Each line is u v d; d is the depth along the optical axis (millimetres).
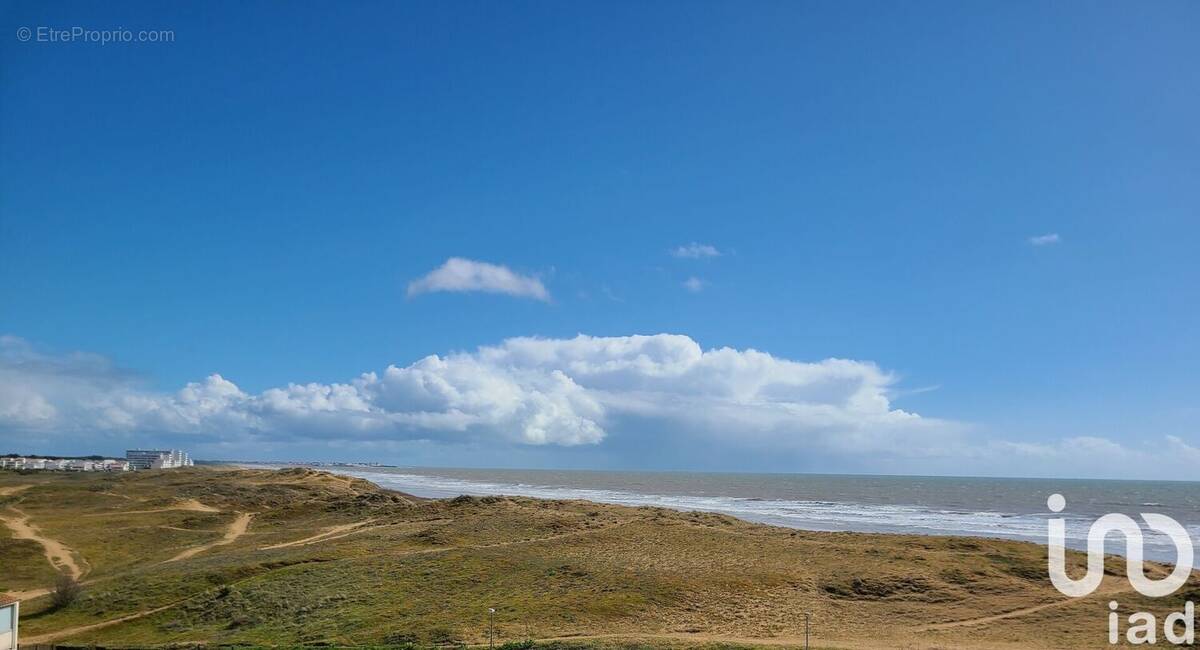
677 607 59219
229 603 66062
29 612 68688
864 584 65375
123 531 110125
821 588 64812
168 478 185750
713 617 57125
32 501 138625
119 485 164000
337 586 68438
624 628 54500
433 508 119438
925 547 80500
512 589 64875
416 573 70812
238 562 79438
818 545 81688
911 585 65375
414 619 58125
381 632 55438
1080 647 49812
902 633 53219
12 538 101375
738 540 84312
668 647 47375
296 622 60719
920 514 177000
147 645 57469
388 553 82875
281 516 127188
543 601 60688
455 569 71375
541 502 123250
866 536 89188
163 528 113438
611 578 66188
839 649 47281
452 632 53875
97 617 66312
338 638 55062
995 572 69312
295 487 161625
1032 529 138625
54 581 83500
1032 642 50875
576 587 64375
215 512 130125
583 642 49000
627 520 102312
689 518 104688
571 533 92375
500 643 50844
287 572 74375
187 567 80312
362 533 100688
